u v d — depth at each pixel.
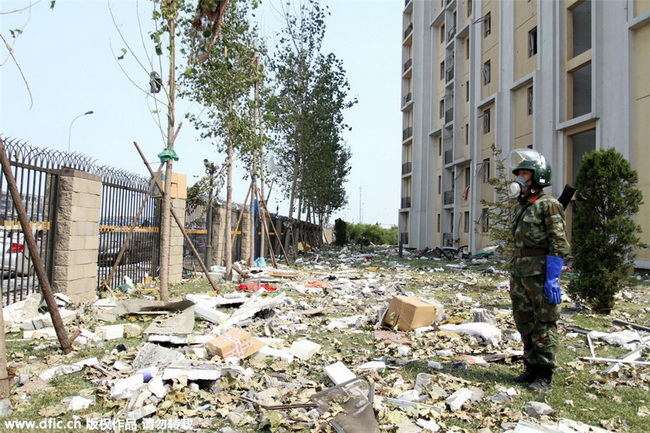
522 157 4.21
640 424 3.36
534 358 4.05
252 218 14.88
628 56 15.62
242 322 6.32
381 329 6.46
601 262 7.84
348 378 4.02
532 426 3.15
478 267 17.45
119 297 8.40
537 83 20.08
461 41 29.95
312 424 3.20
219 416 3.39
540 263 4.03
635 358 4.96
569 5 18.62
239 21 11.12
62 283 7.25
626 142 15.59
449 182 31.88
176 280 11.35
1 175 6.09
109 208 9.12
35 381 3.96
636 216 15.14
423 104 36.12
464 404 3.59
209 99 10.77
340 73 23.22
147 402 3.48
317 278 12.59
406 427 3.14
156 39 7.29
